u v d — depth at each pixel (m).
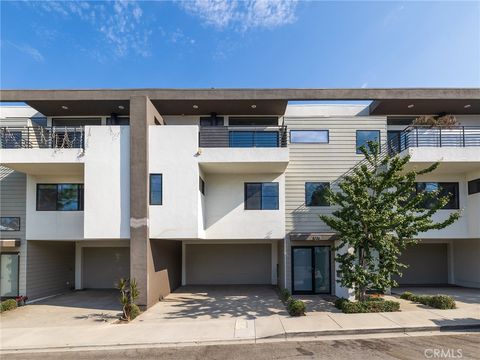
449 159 13.67
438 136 14.57
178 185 13.05
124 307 10.87
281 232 14.55
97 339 8.89
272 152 13.32
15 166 13.55
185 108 15.63
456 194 15.41
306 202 14.95
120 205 12.80
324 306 11.81
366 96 14.80
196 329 9.48
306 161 15.14
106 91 14.55
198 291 16.08
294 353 7.53
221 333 9.04
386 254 10.78
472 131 15.26
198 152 13.19
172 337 8.85
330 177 15.03
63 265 17.22
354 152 15.14
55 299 14.90
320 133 15.31
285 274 14.68
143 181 12.71
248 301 13.40
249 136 14.62
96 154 12.98
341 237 11.48
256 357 7.36
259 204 14.81
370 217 10.36
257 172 14.91
